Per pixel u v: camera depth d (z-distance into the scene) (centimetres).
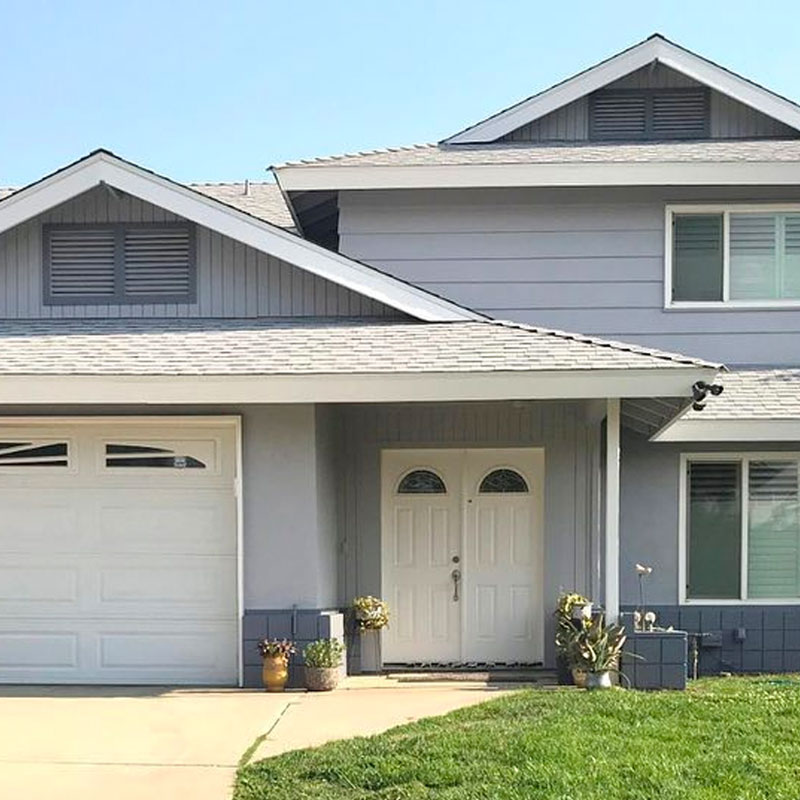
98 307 1074
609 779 601
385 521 1127
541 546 1116
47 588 962
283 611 938
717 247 1216
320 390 886
